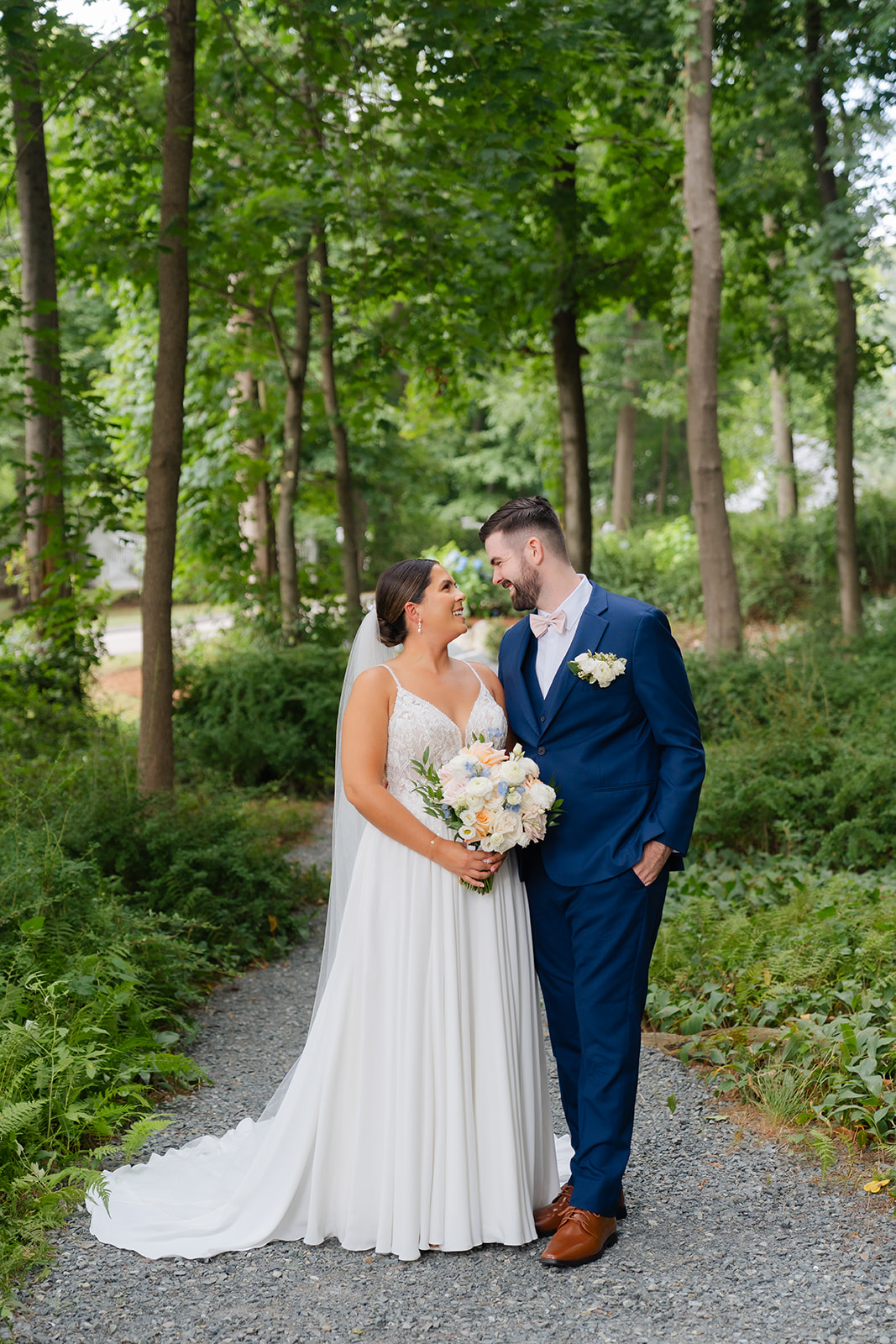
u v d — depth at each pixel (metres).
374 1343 2.49
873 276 15.18
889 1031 3.78
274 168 9.45
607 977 2.86
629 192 13.19
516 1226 2.88
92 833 5.53
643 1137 3.57
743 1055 3.97
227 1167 3.32
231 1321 2.59
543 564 3.04
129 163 8.89
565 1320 2.56
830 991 4.24
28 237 9.11
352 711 3.03
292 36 8.69
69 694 8.98
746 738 7.62
